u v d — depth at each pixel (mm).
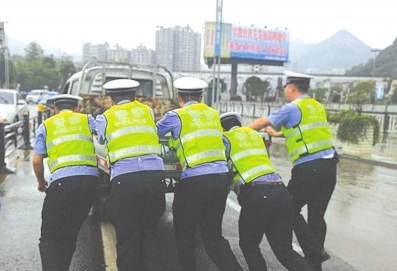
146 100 7262
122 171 3369
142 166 3383
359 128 12492
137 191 3318
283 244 3574
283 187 3611
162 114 7375
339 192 7723
